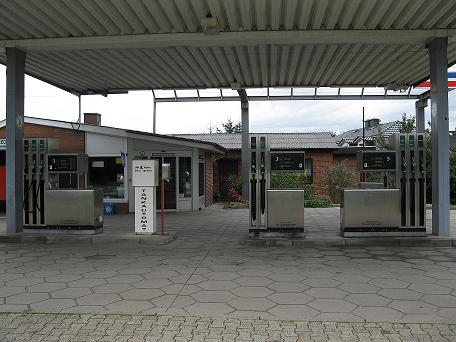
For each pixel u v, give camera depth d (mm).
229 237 9172
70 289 5309
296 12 7543
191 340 3732
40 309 4578
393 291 5148
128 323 4137
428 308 4531
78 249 7914
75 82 12883
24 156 9141
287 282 5570
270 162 8383
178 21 7855
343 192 8328
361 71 11742
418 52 9953
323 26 8078
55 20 7824
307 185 17188
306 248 7895
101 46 8852
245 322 4141
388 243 8031
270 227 8391
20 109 9109
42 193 9102
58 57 10211
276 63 10875
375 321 4152
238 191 19203
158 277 5863
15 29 8305
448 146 8297
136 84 13180
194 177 15102
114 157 14391
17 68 8992
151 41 8500
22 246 8242
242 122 16422
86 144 14461
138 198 8859
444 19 7781
